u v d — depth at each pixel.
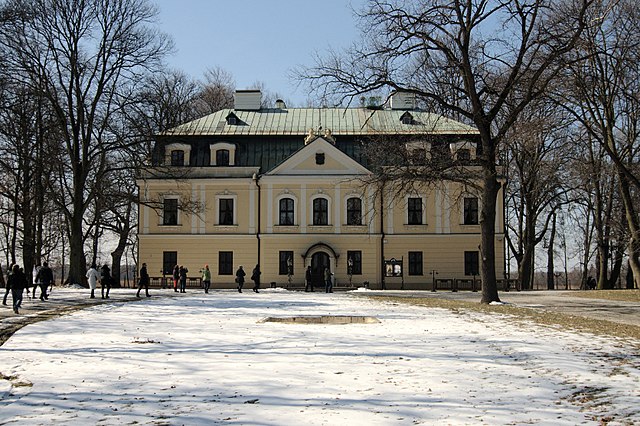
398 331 20.27
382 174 33.75
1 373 13.85
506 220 66.38
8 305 30.88
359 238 58.22
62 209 48.72
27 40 41.75
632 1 32.72
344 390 11.97
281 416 10.29
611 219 52.88
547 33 29.52
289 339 18.42
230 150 59.06
